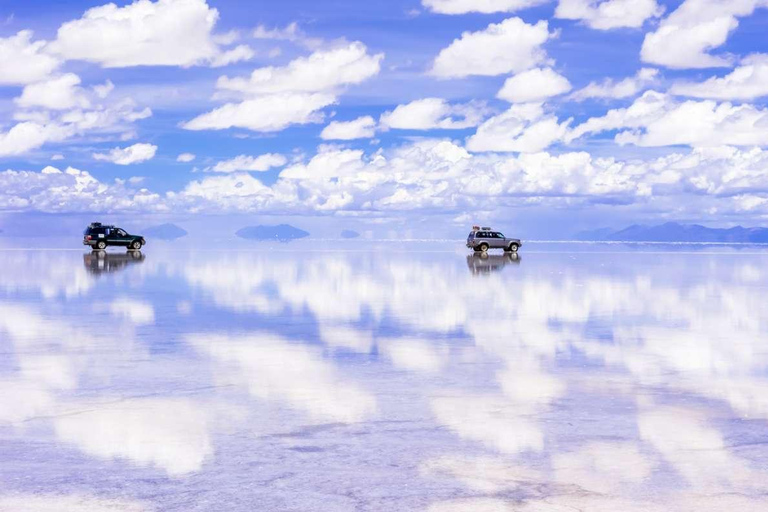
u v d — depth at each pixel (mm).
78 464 6242
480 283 26719
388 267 38344
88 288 23875
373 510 5242
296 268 36844
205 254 58500
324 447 6695
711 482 5789
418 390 9070
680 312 17656
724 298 21125
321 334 13875
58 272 32188
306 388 9180
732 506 5297
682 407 8211
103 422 7559
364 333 14023
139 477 5914
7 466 6191
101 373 10133
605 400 8539
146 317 16484
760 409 8117
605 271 35000
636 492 5574
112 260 44719
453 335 13758
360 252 68500
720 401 8500
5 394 8844
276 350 12070
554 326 15086
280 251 70438
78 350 12023
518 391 9023
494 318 16422
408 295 21953
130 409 8102
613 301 20203
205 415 7836
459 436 7059
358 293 22594
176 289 23641
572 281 27828
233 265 39344
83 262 41656
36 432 7207
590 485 5727
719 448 6672
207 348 12250
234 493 5566
